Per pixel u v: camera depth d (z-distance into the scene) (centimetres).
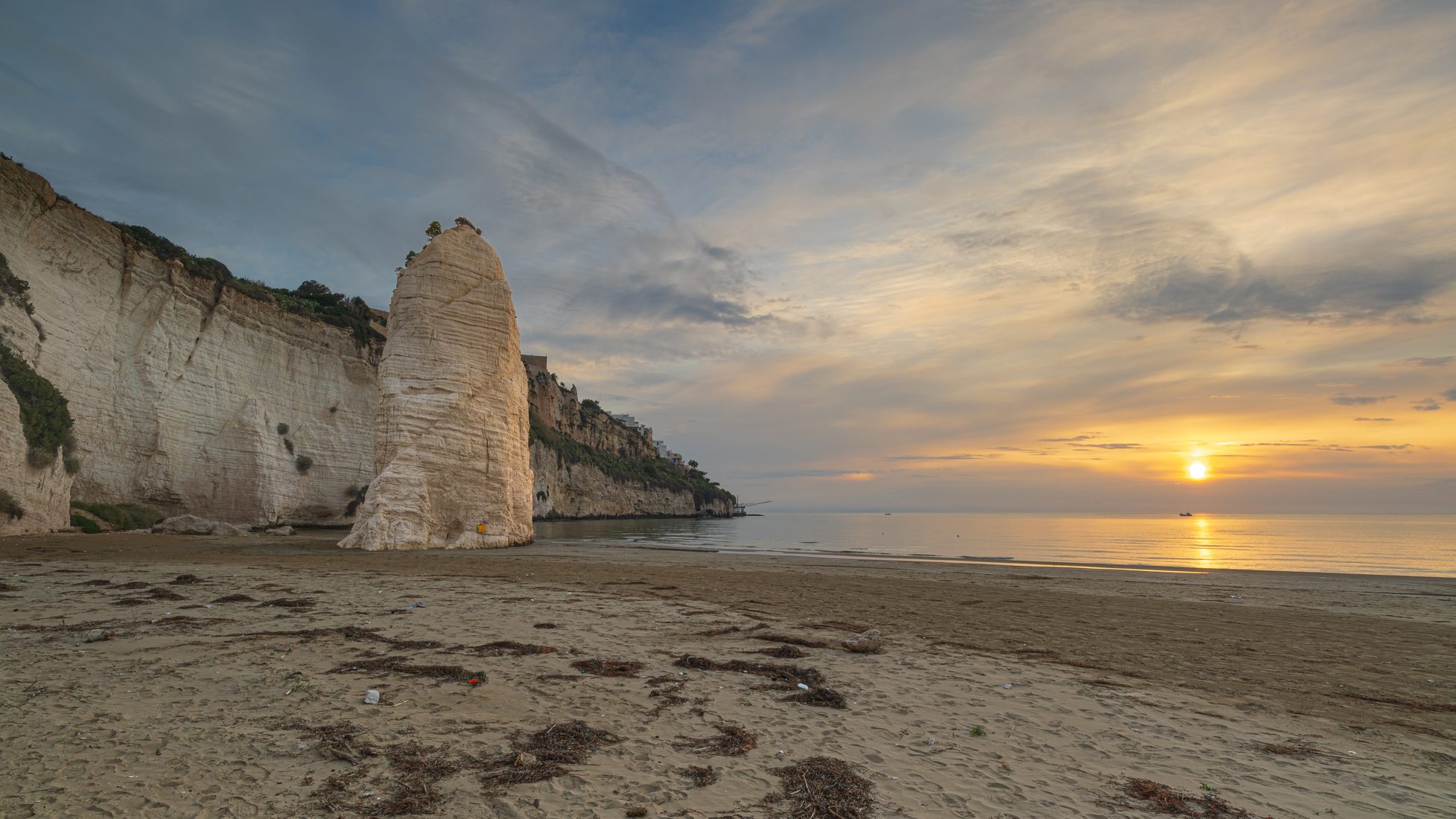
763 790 531
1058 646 1200
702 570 2488
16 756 532
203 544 2991
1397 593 2158
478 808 476
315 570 2044
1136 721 749
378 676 812
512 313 3681
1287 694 898
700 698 783
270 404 5088
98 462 3928
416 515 3042
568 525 8906
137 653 877
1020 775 582
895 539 6378
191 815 445
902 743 655
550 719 681
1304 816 515
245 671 812
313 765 538
